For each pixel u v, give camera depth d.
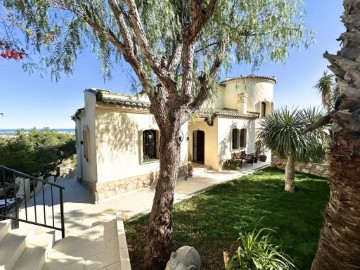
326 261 1.60
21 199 6.66
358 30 1.36
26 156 10.41
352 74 1.34
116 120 7.14
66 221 5.28
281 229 4.44
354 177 1.34
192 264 2.62
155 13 3.98
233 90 16.47
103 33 3.60
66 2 3.43
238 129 13.05
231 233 4.31
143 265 3.48
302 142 6.69
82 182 9.26
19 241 3.32
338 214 1.48
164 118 3.56
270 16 4.70
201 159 12.83
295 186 7.77
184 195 7.08
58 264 3.32
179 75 5.08
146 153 8.41
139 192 7.64
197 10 3.11
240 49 4.92
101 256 3.53
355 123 1.31
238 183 8.48
